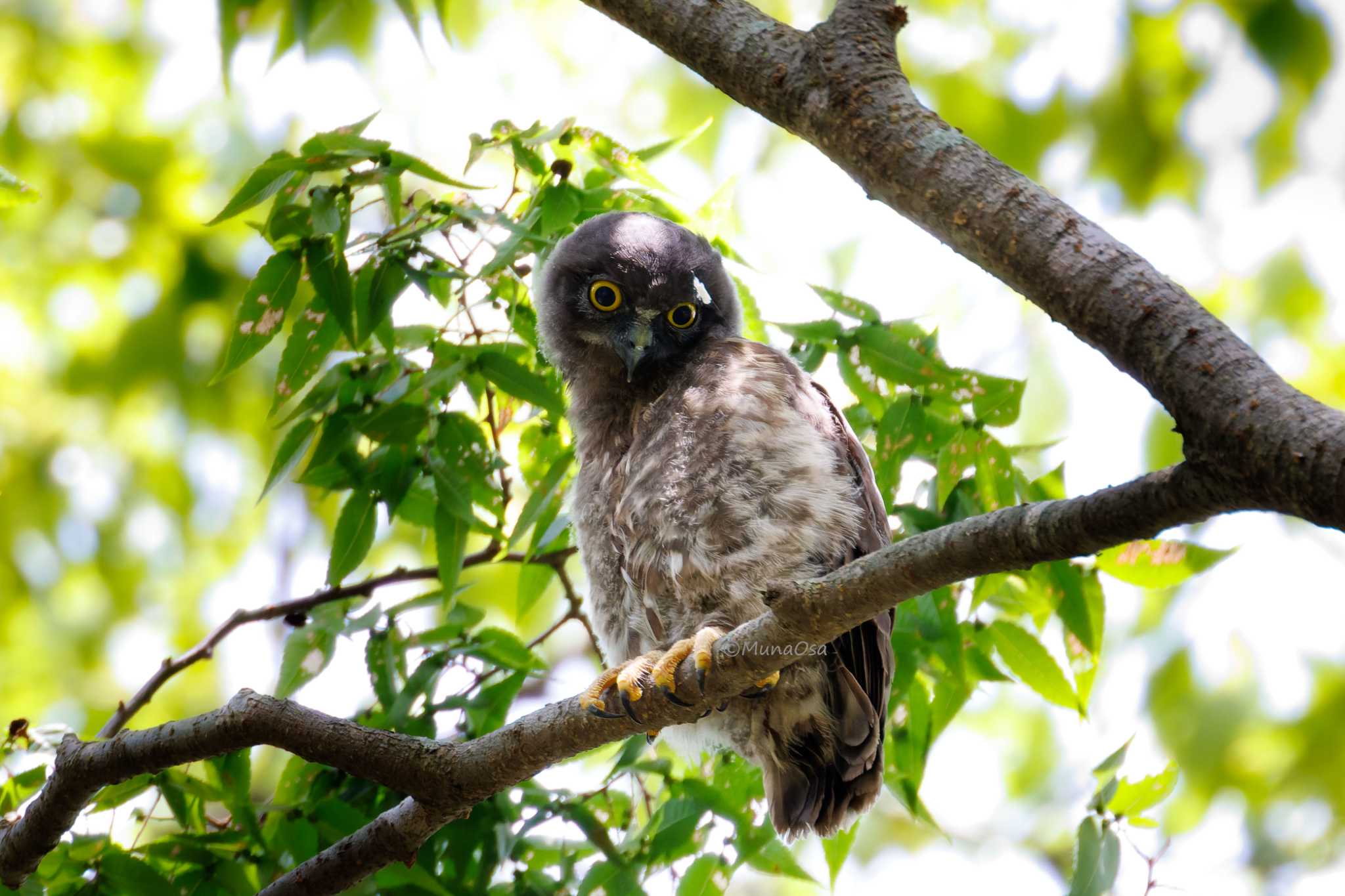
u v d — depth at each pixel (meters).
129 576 20.72
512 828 9.26
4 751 9.33
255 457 20.30
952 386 9.56
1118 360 6.12
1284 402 5.33
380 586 10.58
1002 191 6.70
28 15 19.73
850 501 9.38
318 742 7.93
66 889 8.56
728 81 7.62
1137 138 18.39
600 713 7.85
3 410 20.31
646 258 10.37
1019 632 10.09
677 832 9.12
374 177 9.27
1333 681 18.75
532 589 10.91
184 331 19.48
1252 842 19.47
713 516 9.15
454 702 9.65
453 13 18.56
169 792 8.94
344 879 8.15
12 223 19.34
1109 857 8.65
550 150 10.15
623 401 10.38
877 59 7.35
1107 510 5.72
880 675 9.10
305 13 14.38
